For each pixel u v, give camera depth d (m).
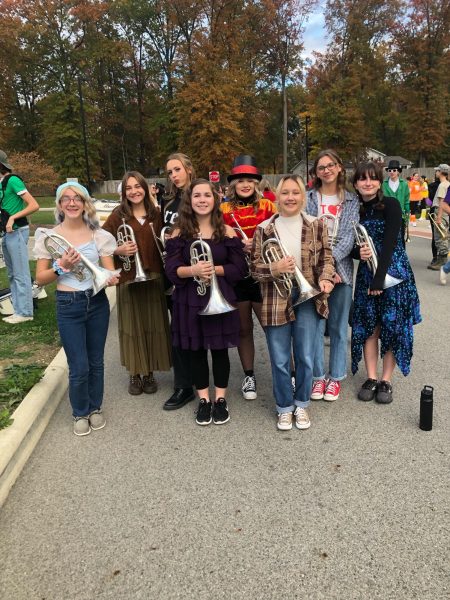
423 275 8.96
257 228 3.49
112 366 5.05
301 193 3.35
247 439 3.45
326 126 44.75
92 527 2.58
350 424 3.61
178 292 3.60
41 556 2.38
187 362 3.90
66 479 3.03
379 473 2.97
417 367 4.67
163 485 2.93
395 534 2.45
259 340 5.80
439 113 45.81
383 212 3.77
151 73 49.44
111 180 47.94
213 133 37.31
